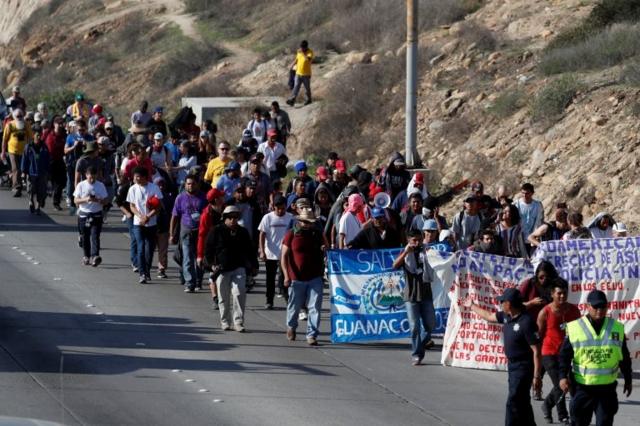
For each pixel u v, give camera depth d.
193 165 41.84
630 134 42.22
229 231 29.09
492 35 59.22
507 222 28.58
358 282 28.53
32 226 44.00
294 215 32.22
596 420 20.25
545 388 25.41
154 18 96.56
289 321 28.47
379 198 29.16
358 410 22.66
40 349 26.45
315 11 82.44
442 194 45.81
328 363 26.59
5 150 50.50
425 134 52.31
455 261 28.45
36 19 108.94
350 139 57.16
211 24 91.25
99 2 104.62
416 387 24.77
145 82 83.06
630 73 46.28
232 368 25.58
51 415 21.19
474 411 22.98
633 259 26.42
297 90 63.34
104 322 29.61
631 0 54.38
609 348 19.98
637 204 39.09
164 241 35.72
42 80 90.94
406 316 28.72
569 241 26.47
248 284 34.66
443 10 66.75
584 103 45.72
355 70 61.72
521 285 24.67
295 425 21.34
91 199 36.72
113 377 24.30
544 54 54.62
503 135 47.66
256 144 43.44
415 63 40.47
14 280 34.50
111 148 44.44
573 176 42.25
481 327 26.55
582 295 26.41
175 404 22.42
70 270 36.38
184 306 31.97
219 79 75.44
